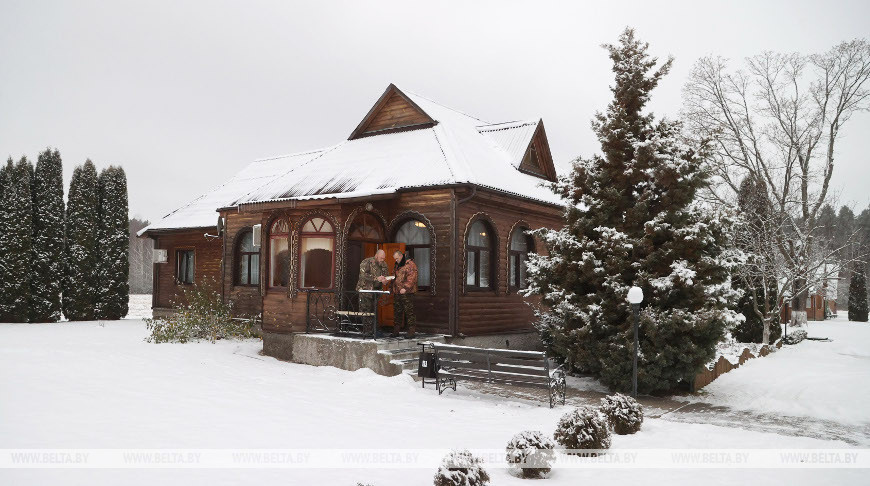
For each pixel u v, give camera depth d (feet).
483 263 50.21
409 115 56.13
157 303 80.02
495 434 24.90
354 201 43.88
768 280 71.67
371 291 39.63
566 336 37.76
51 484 16.96
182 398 29.91
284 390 33.37
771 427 28.81
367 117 57.88
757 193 82.07
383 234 48.26
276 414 27.27
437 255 45.73
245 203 47.98
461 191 44.86
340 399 31.58
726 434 26.30
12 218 81.46
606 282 36.88
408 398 32.60
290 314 45.73
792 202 84.48
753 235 74.02
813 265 78.13
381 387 34.99
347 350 39.96
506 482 18.67
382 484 17.81
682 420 30.01
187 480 17.75
